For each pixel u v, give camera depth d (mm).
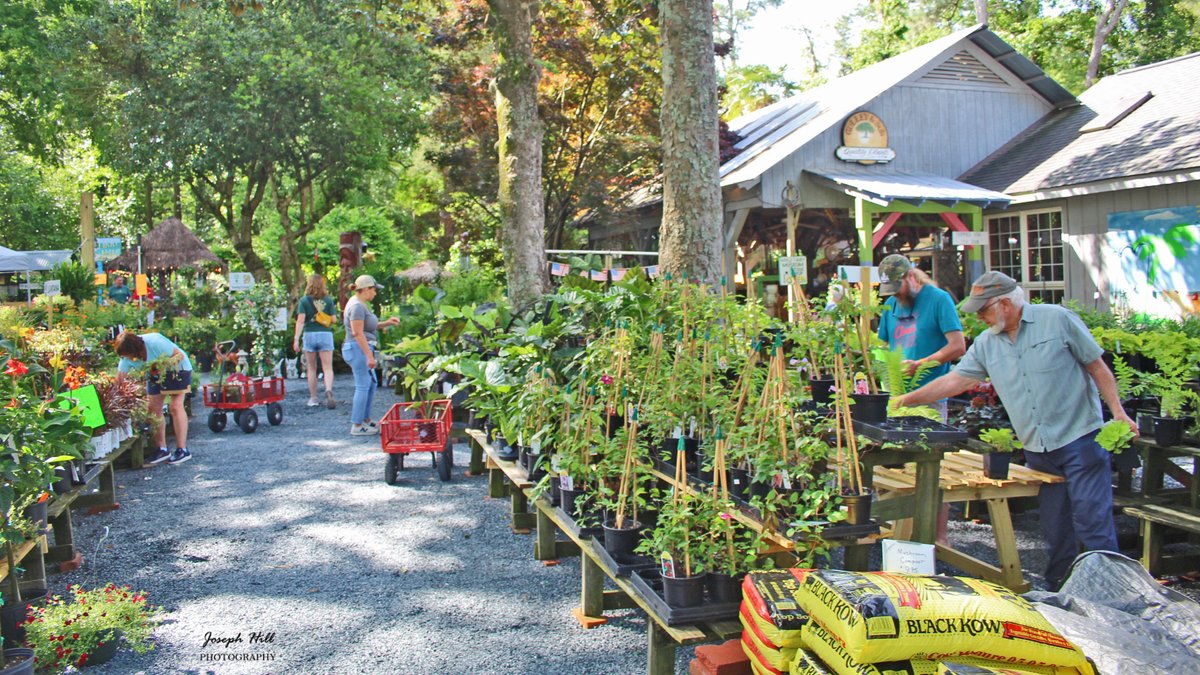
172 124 19172
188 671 3711
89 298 13594
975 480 4289
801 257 4379
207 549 5410
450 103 17594
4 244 25812
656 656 3344
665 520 3443
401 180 24078
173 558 5242
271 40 18875
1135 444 5168
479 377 5680
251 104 18344
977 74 16234
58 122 26703
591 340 5379
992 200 13312
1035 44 24828
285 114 18719
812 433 3557
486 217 20062
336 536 5633
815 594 2729
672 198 7207
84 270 13695
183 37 19000
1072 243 13391
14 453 3883
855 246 15773
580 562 5055
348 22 19625
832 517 3123
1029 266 14297
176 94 19125
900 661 2510
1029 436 4156
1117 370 5445
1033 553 5090
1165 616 3045
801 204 14727
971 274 15047
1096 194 12930
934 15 28984
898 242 16484
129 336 7695
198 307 18250
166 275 19234
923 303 4945
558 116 16984
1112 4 23609
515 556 5180
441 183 22156
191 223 30797
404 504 6410
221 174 20859
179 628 4176
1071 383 4027
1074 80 25094
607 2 15930
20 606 3785
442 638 4020
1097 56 23453
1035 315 4109
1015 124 16531
